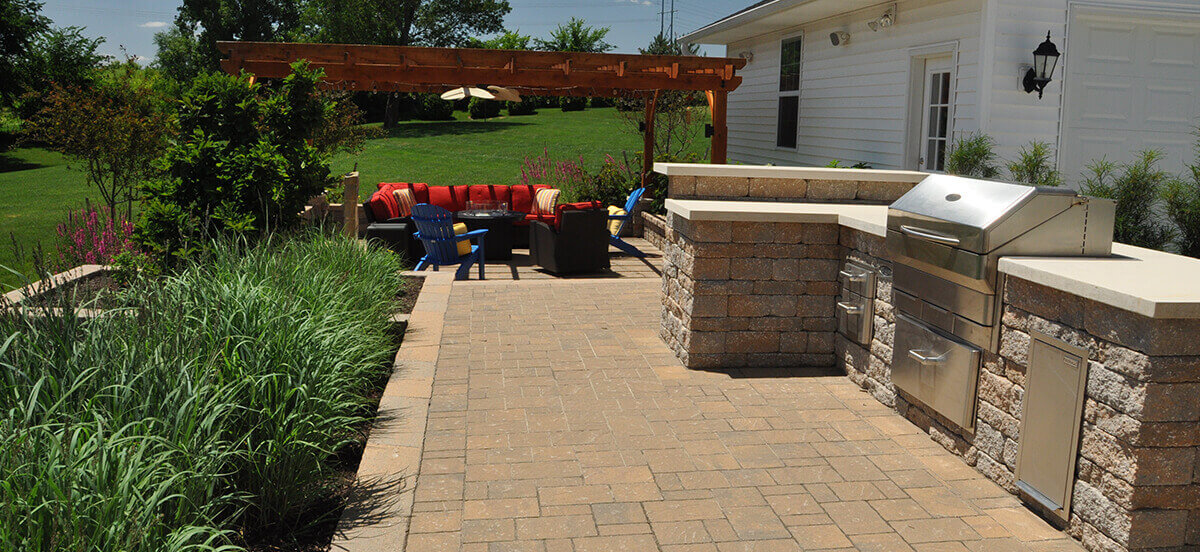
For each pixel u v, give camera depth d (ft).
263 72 37.58
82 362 10.64
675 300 19.97
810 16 40.24
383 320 19.88
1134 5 29.19
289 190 23.75
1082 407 10.69
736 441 14.24
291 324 13.29
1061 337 11.03
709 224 18.19
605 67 40.98
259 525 10.80
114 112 38.70
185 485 9.27
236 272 15.58
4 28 99.81
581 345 20.58
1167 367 9.55
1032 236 12.34
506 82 40.29
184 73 171.12
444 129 134.10
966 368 13.07
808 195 22.31
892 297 15.94
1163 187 24.09
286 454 10.69
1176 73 30.40
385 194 38.40
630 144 110.52
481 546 10.44
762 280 18.56
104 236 27.14
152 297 14.11
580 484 12.39
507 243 37.86
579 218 33.14
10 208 59.77
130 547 7.61
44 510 7.55
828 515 11.50
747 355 18.76
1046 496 11.35
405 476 12.34
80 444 9.07
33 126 39.45
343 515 11.02
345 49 37.83
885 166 35.50
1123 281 10.26
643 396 16.65
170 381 10.36
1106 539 10.25
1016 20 28.58
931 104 32.89
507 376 17.88
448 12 160.25
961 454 13.57
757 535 10.89
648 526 11.09
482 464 13.08
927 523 11.30
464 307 24.94
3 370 10.29
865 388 17.19
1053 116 29.48
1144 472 9.75
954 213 13.21
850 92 38.50
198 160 22.71
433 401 16.14
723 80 42.37
